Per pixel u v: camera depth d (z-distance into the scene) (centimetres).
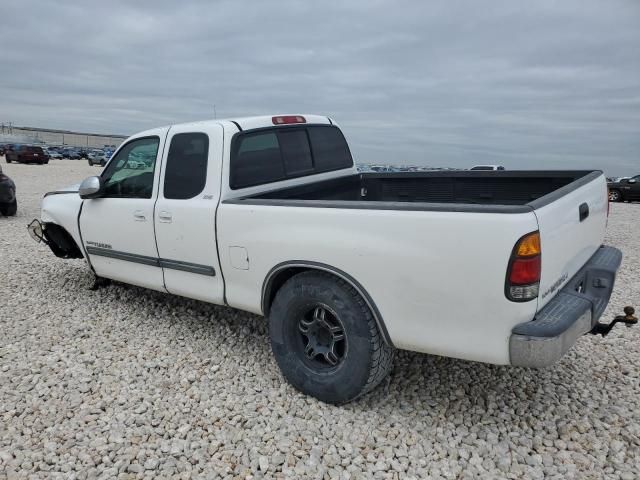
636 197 2252
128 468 267
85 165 4591
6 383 354
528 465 268
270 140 411
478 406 321
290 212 319
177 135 397
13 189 1122
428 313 273
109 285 574
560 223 276
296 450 281
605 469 264
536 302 255
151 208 409
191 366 380
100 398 335
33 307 505
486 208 253
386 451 279
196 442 288
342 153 498
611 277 326
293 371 334
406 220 273
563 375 363
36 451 280
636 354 397
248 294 356
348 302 299
